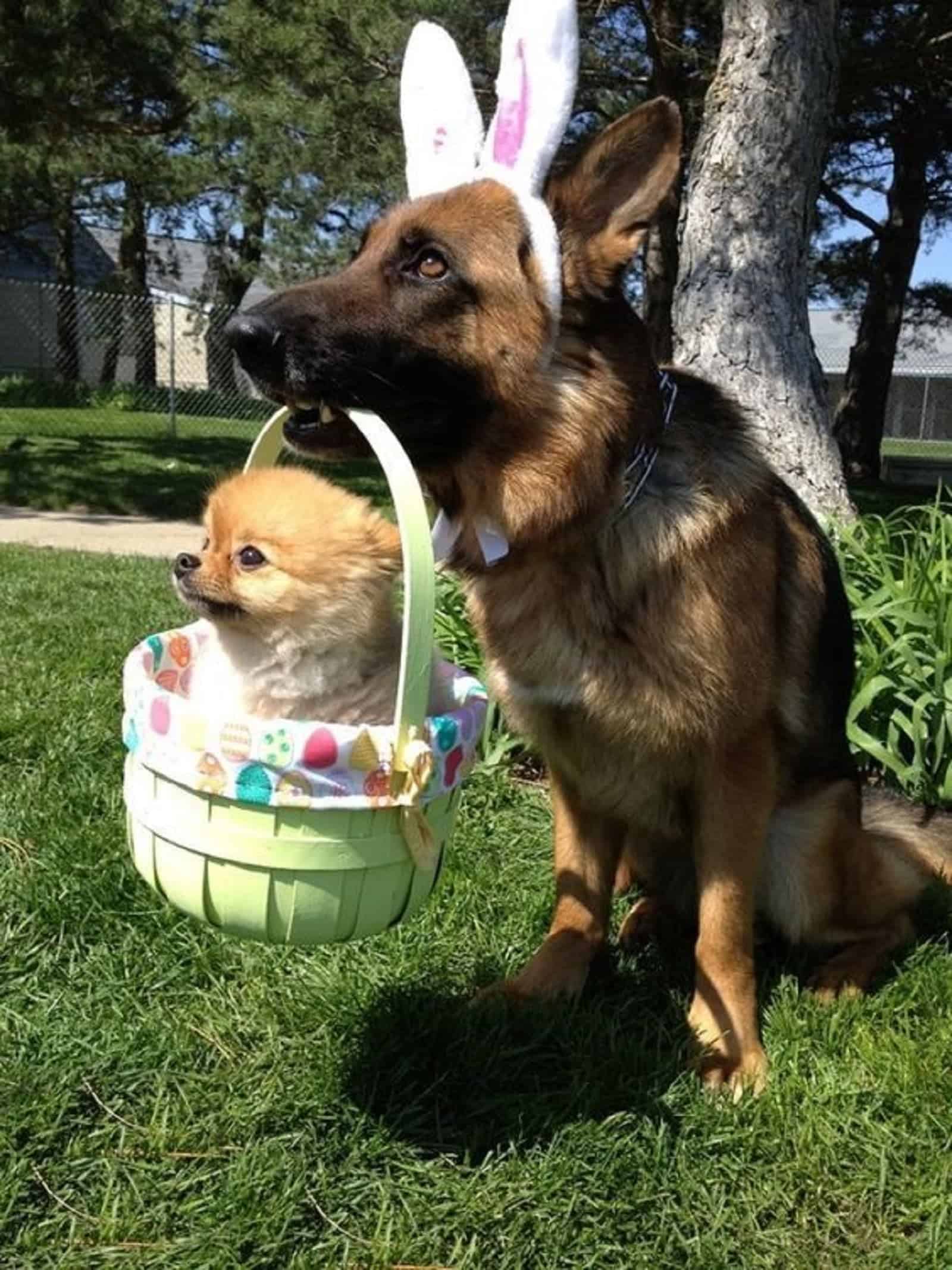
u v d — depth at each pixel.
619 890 1.56
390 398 1.08
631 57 6.06
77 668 2.24
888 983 1.31
